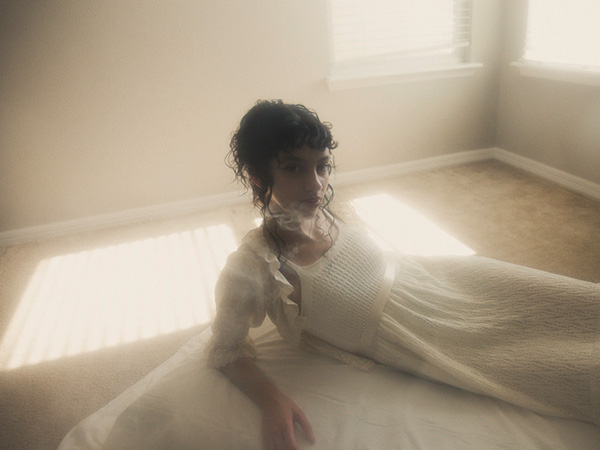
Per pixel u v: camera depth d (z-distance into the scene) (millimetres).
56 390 794
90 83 2641
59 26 2424
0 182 2695
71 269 2404
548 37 2803
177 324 1730
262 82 2951
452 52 3281
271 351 799
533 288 780
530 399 658
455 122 3428
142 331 1681
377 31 3035
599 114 2547
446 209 2721
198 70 2809
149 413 622
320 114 3137
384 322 769
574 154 2793
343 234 819
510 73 3240
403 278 870
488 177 3191
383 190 3154
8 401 743
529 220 2445
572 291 747
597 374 629
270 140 638
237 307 708
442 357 718
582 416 638
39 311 1960
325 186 715
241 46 2826
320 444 593
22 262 2570
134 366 1377
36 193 2803
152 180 3006
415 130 3371
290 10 2826
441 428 617
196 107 2895
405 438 596
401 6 3027
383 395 680
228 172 3113
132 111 2789
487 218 2531
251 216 2883
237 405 639
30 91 2541
